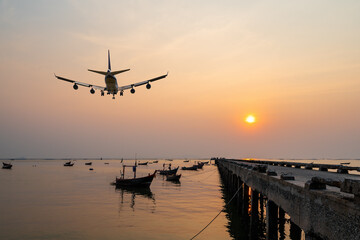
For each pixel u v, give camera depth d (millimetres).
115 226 25734
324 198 6160
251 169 18594
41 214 30703
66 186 57781
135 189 53031
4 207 34594
